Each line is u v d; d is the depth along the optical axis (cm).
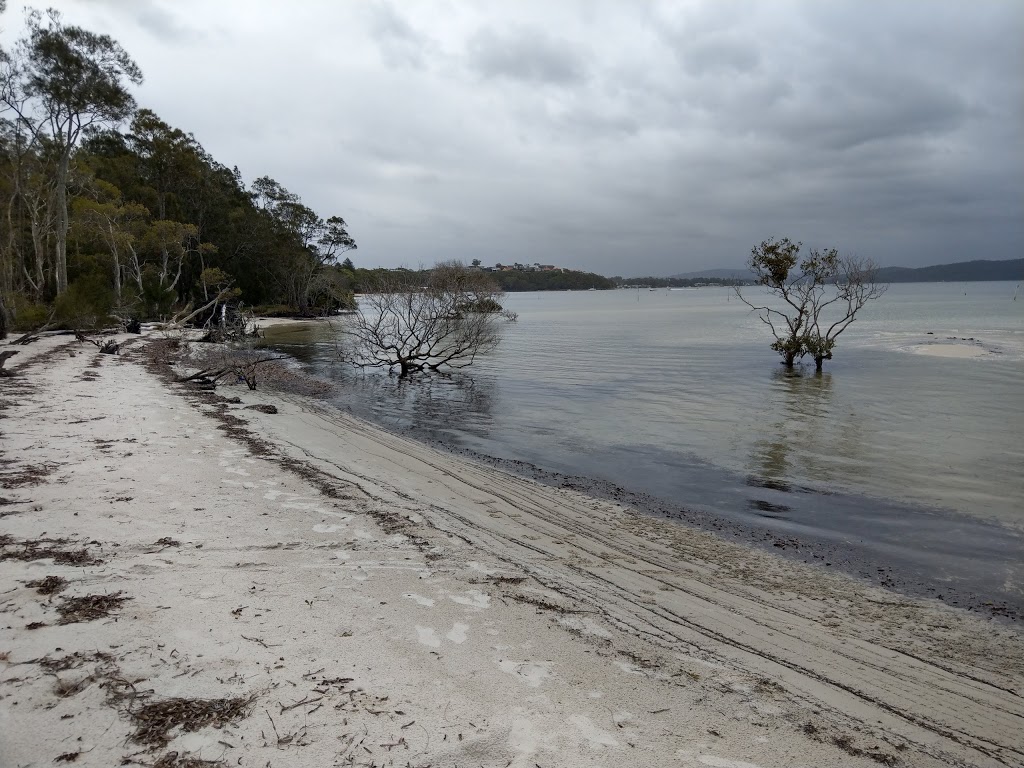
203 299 5144
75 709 304
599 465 1035
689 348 3359
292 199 7081
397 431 1290
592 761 296
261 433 1082
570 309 10038
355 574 505
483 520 708
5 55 2811
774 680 399
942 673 429
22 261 3250
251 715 309
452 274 2447
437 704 333
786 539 706
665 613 495
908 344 3256
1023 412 1491
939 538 713
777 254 2461
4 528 539
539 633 430
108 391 1391
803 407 1592
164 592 440
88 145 5259
